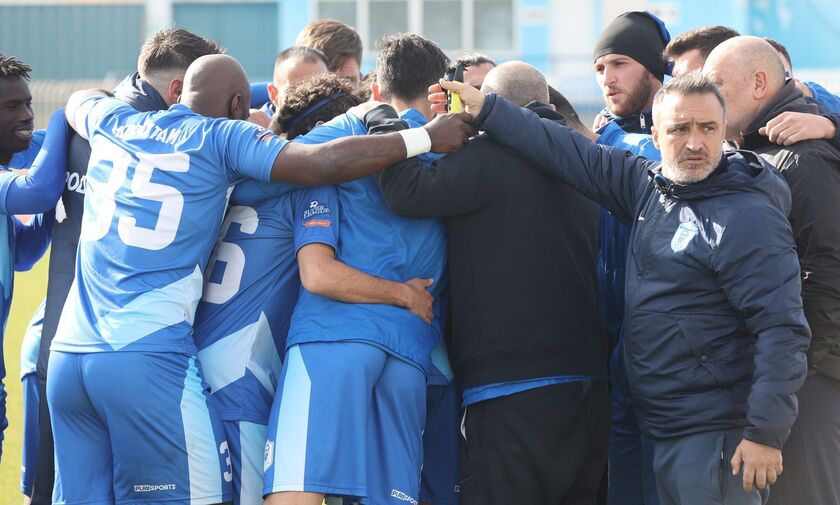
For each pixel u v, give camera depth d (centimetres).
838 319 1430
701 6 8744
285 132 1544
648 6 8844
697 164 1270
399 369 1402
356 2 9225
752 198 1266
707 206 1280
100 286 1384
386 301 1404
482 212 1431
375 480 1375
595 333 1477
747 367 1288
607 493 1645
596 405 1462
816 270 1420
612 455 1680
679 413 1303
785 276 1242
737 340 1289
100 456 1388
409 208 1390
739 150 1332
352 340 1372
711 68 1501
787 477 1479
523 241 1426
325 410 1343
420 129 1390
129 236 1380
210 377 1421
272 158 1362
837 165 1438
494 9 9094
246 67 9388
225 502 1370
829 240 1412
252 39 9394
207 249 1408
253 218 1455
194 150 1389
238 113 1481
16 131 1559
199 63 1473
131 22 9625
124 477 1359
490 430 1427
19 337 3762
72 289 1432
